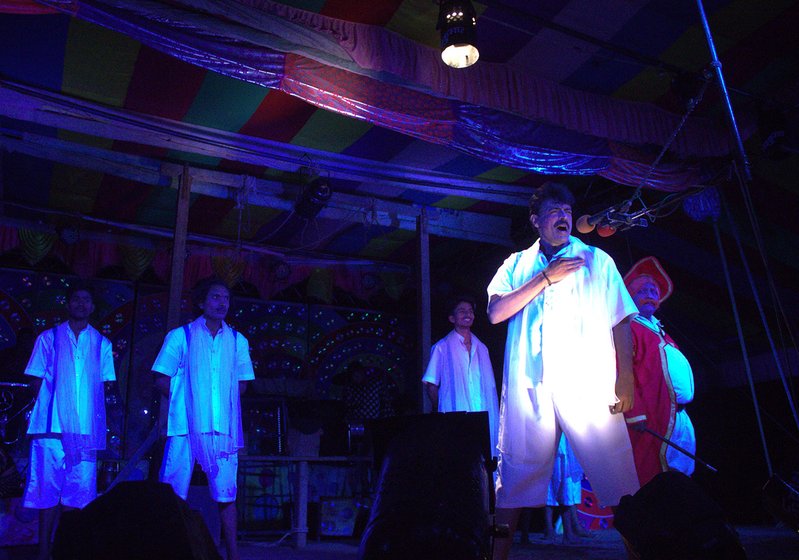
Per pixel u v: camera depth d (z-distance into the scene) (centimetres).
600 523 756
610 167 640
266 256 1034
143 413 972
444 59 457
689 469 478
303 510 651
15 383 743
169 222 931
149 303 1006
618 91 614
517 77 570
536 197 296
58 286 965
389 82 526
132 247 952
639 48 548
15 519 610
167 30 445
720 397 916
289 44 479
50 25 501
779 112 603
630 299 275
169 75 573
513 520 272
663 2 493
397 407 940
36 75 577
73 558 139
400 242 1031
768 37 539
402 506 156
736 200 734
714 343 929
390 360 1161
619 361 272
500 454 278
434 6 482
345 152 723
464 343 636
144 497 145
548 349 273
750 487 869
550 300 279
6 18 494
